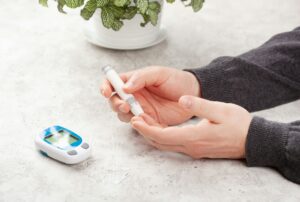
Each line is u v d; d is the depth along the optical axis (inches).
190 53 61.4
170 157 49.1
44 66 58.3
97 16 59.5
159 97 52.2
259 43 63.5
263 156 47.6
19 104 53.3
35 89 55.2
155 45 62.3
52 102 53.8
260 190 46.6
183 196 45.8
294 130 47.8
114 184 46.5
